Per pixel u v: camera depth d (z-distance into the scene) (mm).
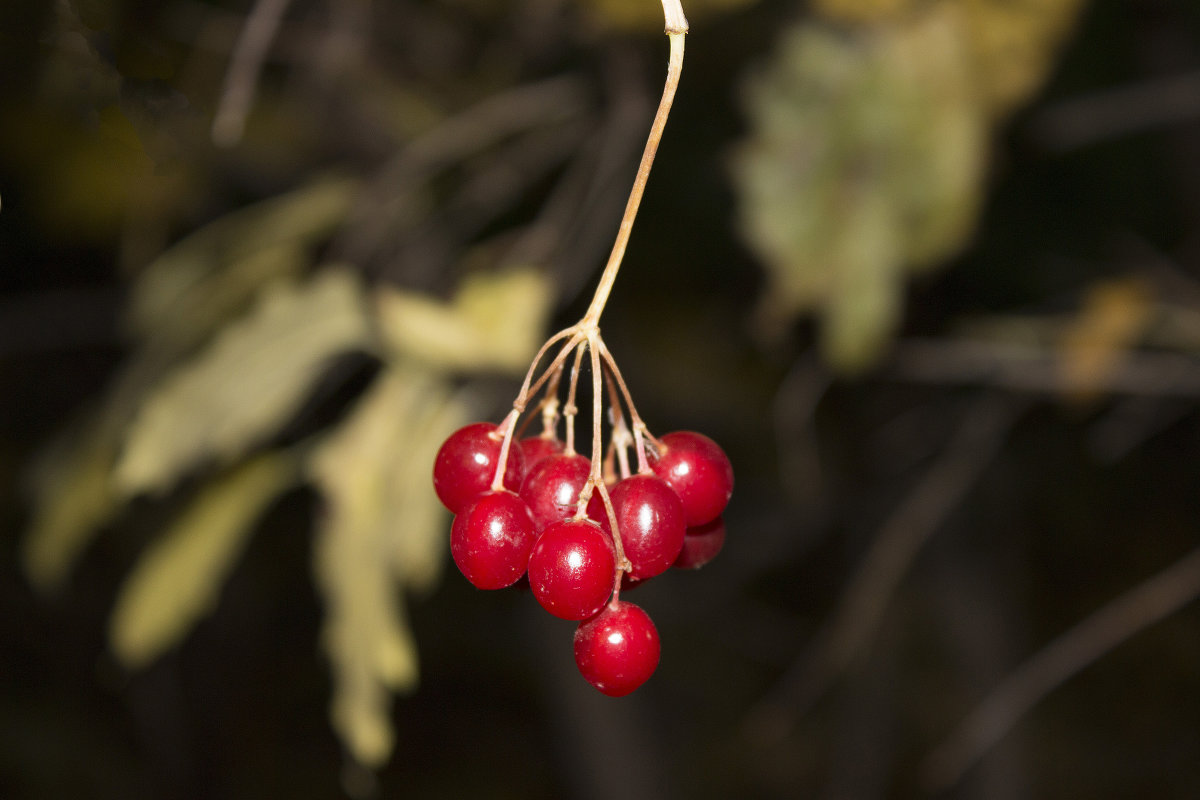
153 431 365
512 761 1361
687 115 636
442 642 1379
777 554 1078
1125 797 1281
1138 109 601
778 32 501
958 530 1118
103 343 762
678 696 1354
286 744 1275
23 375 949
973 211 408
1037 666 607
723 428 1026
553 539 302
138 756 1123
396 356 376
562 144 556
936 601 1182
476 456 314
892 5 403
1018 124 604
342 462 370
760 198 408
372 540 366
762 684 1387
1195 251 708
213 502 392
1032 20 403
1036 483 1188
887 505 972
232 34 467
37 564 426
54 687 1121
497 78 608
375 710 363
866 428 985
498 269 488
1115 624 563
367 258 504
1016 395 639
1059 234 771
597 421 303
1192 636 1399
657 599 1084
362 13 546
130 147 376
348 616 365
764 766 1286
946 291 733
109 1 359
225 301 448
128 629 390
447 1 581
